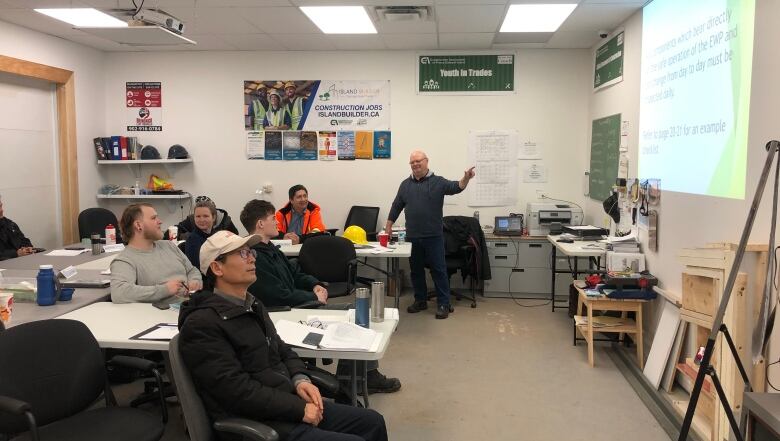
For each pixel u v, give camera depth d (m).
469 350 4.32
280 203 6.51
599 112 5.62
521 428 3.05
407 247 5.01
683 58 3.57
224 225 5.16
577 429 3.04
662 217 3.88
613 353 4.24
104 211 5.62
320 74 6.36
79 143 6.08
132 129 6.57
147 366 2.29
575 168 6.19
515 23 5.00
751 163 2.77
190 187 6.57
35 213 5.68
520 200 6.29
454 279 6.28
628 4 4.31
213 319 1.93
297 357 2.29
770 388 2.52
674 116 3.71
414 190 5.25
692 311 2.92
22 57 5.22
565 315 5.29
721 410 2.64
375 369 3.51
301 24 5.10
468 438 2.94
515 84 6.18
